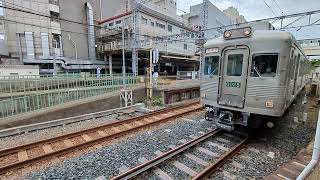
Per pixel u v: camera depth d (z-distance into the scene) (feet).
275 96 19.45
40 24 91.30
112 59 116.88
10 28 86.74
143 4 93.09
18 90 45.52
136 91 53.42
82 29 108.27
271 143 22.76
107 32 104.94
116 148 21.58
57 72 93.15
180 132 26.58
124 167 17.35
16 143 24.03
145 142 23.18
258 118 22.71
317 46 92.63
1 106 33.50
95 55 111.86
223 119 24.07
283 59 19.04
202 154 19.97
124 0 129.59
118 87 53.11
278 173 13.91
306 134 25.54
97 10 114.32
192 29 124.16
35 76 56.18
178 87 56.54
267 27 24.73
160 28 103.71
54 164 18.57
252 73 20.93
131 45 88.07
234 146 20.70
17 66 73.67
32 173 16.92
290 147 21.59
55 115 36.73
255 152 20.43
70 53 103.55
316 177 11.82
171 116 33.91
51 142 23.77
